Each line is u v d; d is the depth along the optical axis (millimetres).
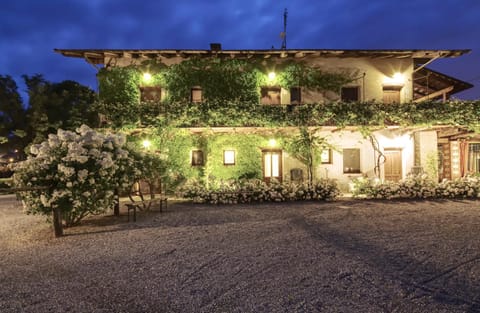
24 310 2938
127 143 8609
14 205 11281
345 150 13195
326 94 13453
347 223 6941
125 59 13078
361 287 3416
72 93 25172
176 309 2930
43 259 4531
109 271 3986
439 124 11641
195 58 13180
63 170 5965
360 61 13547
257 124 11359
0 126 23750
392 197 10812
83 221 7430
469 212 8164
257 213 8281
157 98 13312
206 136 12891
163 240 5531
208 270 3982
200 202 10406
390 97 13781
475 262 4258
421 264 4184
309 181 11320
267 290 3342
